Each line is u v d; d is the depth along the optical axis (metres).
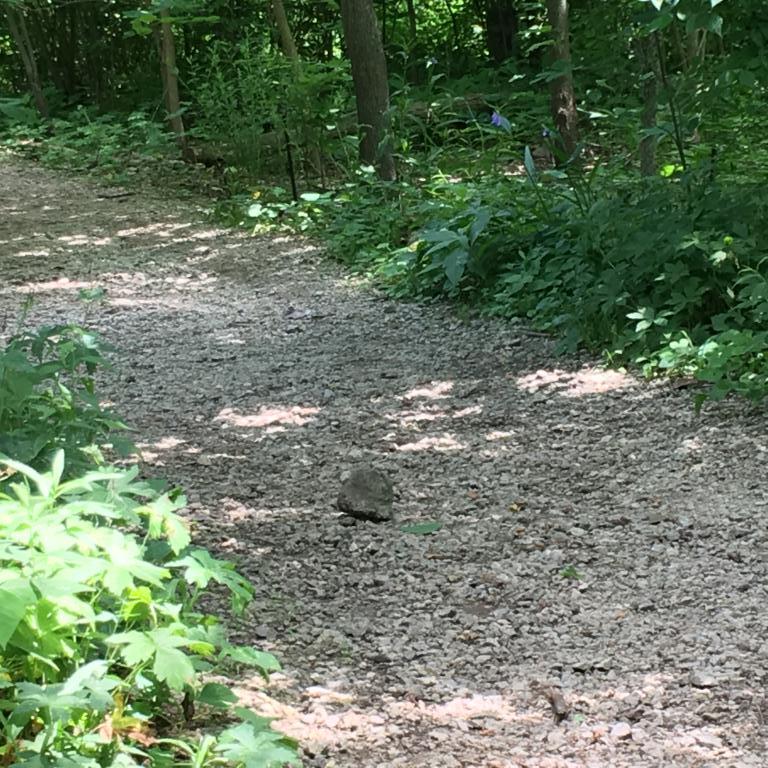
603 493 5.19
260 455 5.91
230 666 3.58
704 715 3.35
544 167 14.49
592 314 7.43
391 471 5.62
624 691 3.51
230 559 4.54
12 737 2.39
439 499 5.25
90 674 2.48
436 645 3.87
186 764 2.67
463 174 12.68
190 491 5.35
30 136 18.80
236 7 20.22
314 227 12.30
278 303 9.57
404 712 3.39
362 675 3.65
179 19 15.23
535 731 3.29
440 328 8.42
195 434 6.26
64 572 2.50
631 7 9.06
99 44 20.67
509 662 3.74
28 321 8.86
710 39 12.71
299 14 20.84
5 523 2.61
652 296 7.16
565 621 4.02
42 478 2.75
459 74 21.95
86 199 14.70
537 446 5.86
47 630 2.52
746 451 5.51
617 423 6.08
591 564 4.46
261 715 3.22
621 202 8.12
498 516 5.00
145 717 2.75
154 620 2.84
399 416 6.48
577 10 14.07
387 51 22.17
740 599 4.10
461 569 4.47
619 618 4.01
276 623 4.00
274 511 5.12
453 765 3.07
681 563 4.42
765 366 6.16
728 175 9.55
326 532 4.86
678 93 8.05
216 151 16.41
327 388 7.08
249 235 12.47
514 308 8.48
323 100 15.06
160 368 7.63
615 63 10.02
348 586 4.34
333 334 8.46
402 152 13.20
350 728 3.26
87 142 17.73
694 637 3.84
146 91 20.86
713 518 4.81
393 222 11.20
